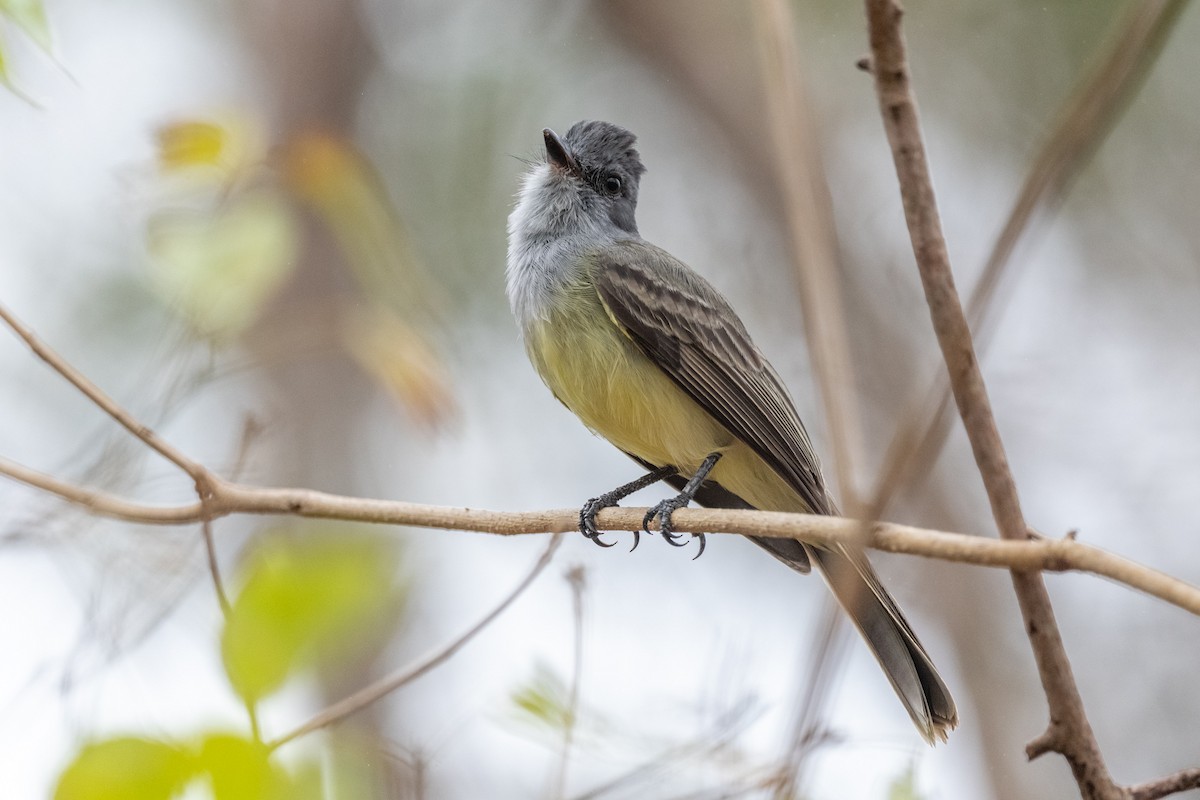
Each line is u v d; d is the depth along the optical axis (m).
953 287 4.64
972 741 14.45
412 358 8.86
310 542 5.11
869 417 14.53
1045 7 15.05
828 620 5.02
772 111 4.68
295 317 11.62
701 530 6.43
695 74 16.05
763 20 4.71
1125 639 14.49
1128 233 15.52
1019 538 4.92
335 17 15.31
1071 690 5.08
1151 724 14.12
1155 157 15.54
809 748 5.38
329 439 14.10
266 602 4.80
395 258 9.10
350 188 7.84
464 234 14.53
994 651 14.70
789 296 15.15
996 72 15.21
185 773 4.50
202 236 6.70
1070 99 4.13
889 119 4.62
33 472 6.78
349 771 4.95
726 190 16.05
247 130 6.96
